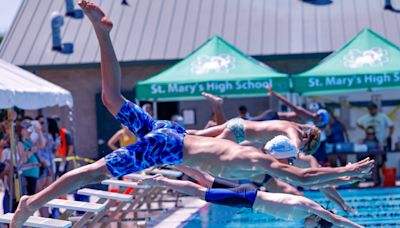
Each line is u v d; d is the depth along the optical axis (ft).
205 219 38.52
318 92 49.24
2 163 36.42
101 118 70.08
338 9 71.67
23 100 36.94
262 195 26.21
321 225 26.00
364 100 60.85
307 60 67.26
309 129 28.35
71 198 46.93
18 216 21.89
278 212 26.16
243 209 41.91
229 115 68.54
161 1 76.38
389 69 48.01
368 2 72.02
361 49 49.80
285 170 21.22
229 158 21.59
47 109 69.72
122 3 76.43
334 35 67.72
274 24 70.59
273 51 66.54
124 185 33.06
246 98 68.28
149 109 49.32
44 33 73.92
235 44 68.28
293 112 45.32
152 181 27.12
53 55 70.38
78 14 76.02
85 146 70.33
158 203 44.32
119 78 23.17
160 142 21.99
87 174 21.57
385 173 51.55
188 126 69.51
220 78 48.93
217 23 71.92
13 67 45.01
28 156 37.32
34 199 21.74
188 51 68.69
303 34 68.44
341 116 61.21
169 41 70.23
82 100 70.38
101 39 22.79
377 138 53.88
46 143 41.45
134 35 71.56
